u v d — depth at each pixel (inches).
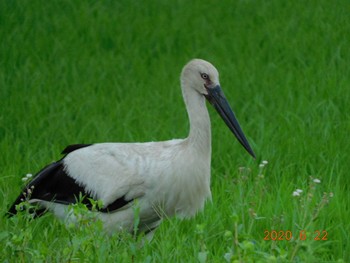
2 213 432.1
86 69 719.1
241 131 425.1
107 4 920.9
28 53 751.1
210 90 426.3
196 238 401.7
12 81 684.7
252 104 629.0
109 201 412.5
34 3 906.7
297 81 669.9
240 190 440.1
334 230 414.9
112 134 564.7
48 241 400.8
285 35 788.6
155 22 856.3
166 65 727.7
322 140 545.0
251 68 711.1
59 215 434.0
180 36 812.0
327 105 612.4
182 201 415.2
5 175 496.1
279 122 582.6
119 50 778.8
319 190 463.2
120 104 626.2
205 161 417.7
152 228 423.5
